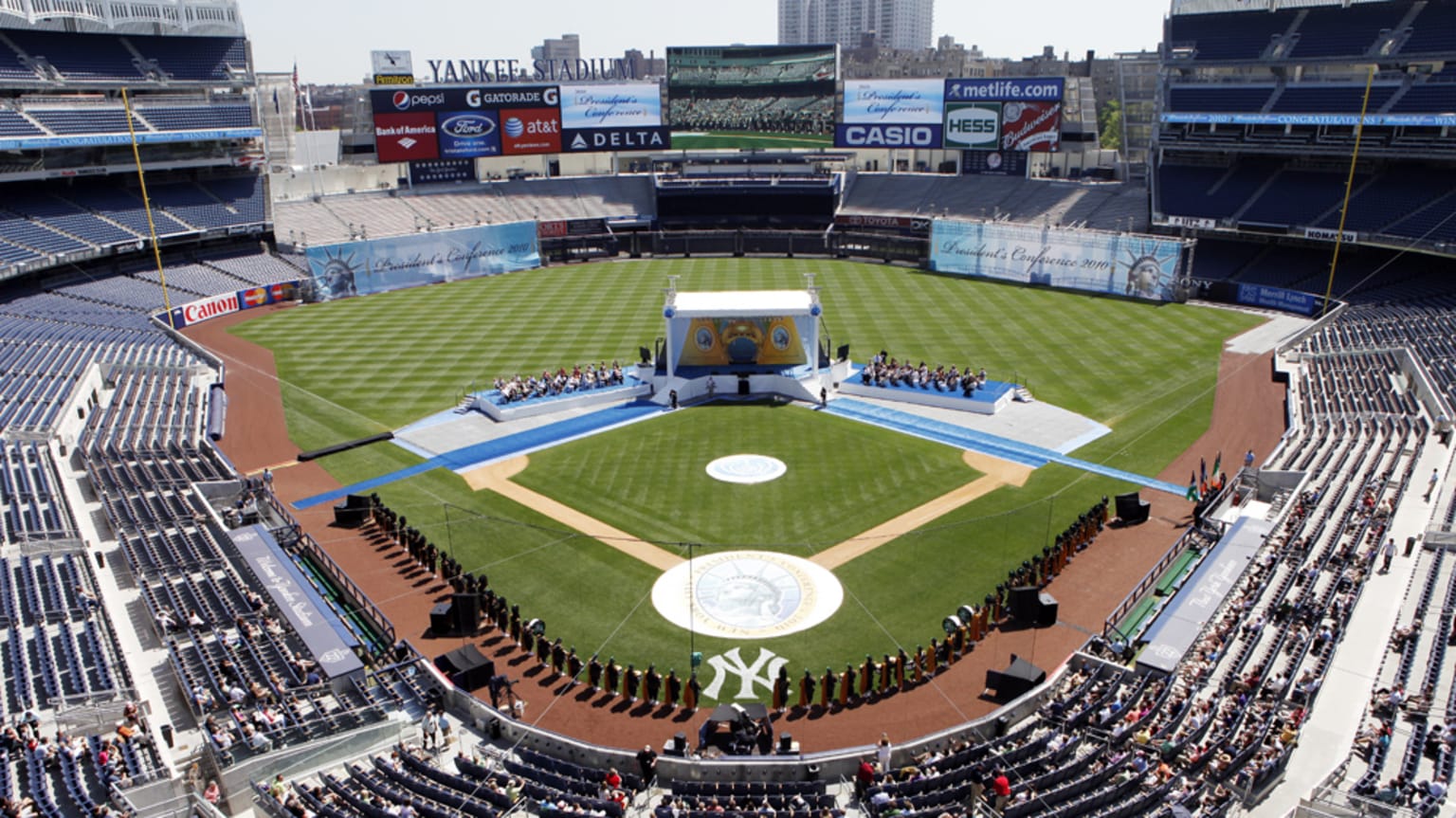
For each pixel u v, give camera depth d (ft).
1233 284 256.52
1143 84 382.01
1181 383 189.16
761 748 84.17
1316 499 127.44
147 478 140.56
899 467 150.30
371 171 353.31
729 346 187.73
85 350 194.70
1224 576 107.14
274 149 347.36
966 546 123.44
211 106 295.28
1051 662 98.48
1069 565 118.62
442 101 328.08
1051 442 160.25
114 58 283.79
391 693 93.71
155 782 75.10
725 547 124.06
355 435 167.32
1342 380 180.65
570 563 120.26
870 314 248.73
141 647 98.22
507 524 131.54
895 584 114.21
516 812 75.36
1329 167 272.72
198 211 287.69
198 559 115.03
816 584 114.42
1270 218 264.11
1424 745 77.05
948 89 329.52
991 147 329.93
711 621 106.83
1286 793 74.79
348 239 309.22
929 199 347.36
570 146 344.69
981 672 97.25
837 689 94.32
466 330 237.25
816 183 345.72
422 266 295.89
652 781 81.05
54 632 97.40
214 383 192.65
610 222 347.77
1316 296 238.27
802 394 184.85
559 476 148.87
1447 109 242.17
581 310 256.32
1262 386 186.09
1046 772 78.38
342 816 72.84
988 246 294.46
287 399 186.50
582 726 89.76
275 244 304.91
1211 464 150.10
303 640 98.89
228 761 79.77
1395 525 118.52
